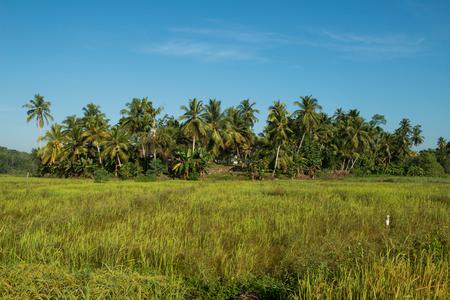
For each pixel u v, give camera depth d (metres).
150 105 50.59
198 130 49.53
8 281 5.64
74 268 7.12
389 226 11.62
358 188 26.42
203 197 18.92
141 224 10.85
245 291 6.47
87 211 13.27
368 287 5.90
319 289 5.75
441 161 88.31
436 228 9.61
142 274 6.69
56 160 53.03
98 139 51.03
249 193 21.69
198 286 6.60
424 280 6.28
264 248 9.05
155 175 47.25
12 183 31.97
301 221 12.47
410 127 74.00
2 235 9.37
